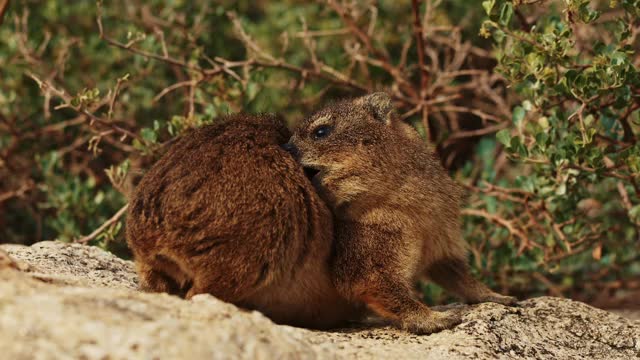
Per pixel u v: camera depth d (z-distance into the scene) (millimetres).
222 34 16547
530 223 13156
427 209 9773
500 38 11711
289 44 16391
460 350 8445
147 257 8836
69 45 15750
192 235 8469
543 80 11086
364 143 9758
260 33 16719
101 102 13078
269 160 8906
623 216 14414
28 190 15484
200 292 8625
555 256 13273
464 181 14664
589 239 13289
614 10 14977
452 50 17391
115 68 16172
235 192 8523
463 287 10359
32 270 7871
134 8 16094
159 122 13969
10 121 15547
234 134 9047
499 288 14484
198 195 8484
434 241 9930
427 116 14812
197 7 16359
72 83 16000
